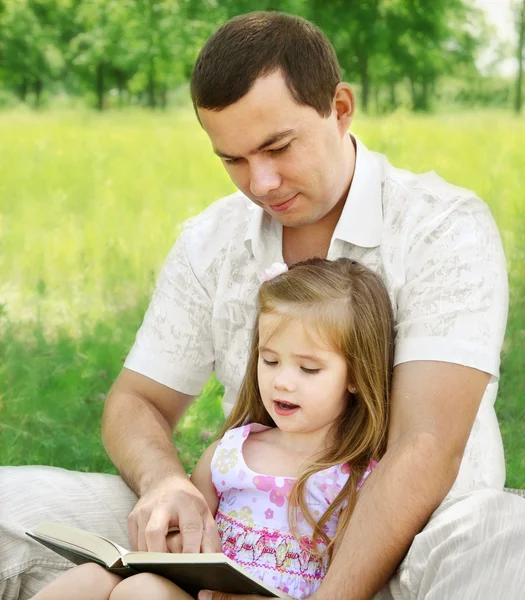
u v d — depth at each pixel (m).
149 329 3.08
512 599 1.98
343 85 2.70
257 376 2.81
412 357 2.54
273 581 2.49
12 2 19.08
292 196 2.65
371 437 2.57
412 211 2.74
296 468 2.63
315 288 2.61
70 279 7.11
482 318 2.56
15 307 6.50
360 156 2.82
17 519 2.62
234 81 2.51
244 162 2.64
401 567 2.31
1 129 14.08
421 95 16.92
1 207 9.34
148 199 9.43
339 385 2.61
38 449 4.60
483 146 10.80
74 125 14.86
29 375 5.23
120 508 2.76
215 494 2.76
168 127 14.59
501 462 2.75
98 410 4.95
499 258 2.68
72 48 18.92
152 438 2.86
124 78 19.42
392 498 2.32
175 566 2.15
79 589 2.26
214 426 4.68
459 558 2.06
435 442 2.39
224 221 3.03
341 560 2.29
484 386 2.53
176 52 17.20
